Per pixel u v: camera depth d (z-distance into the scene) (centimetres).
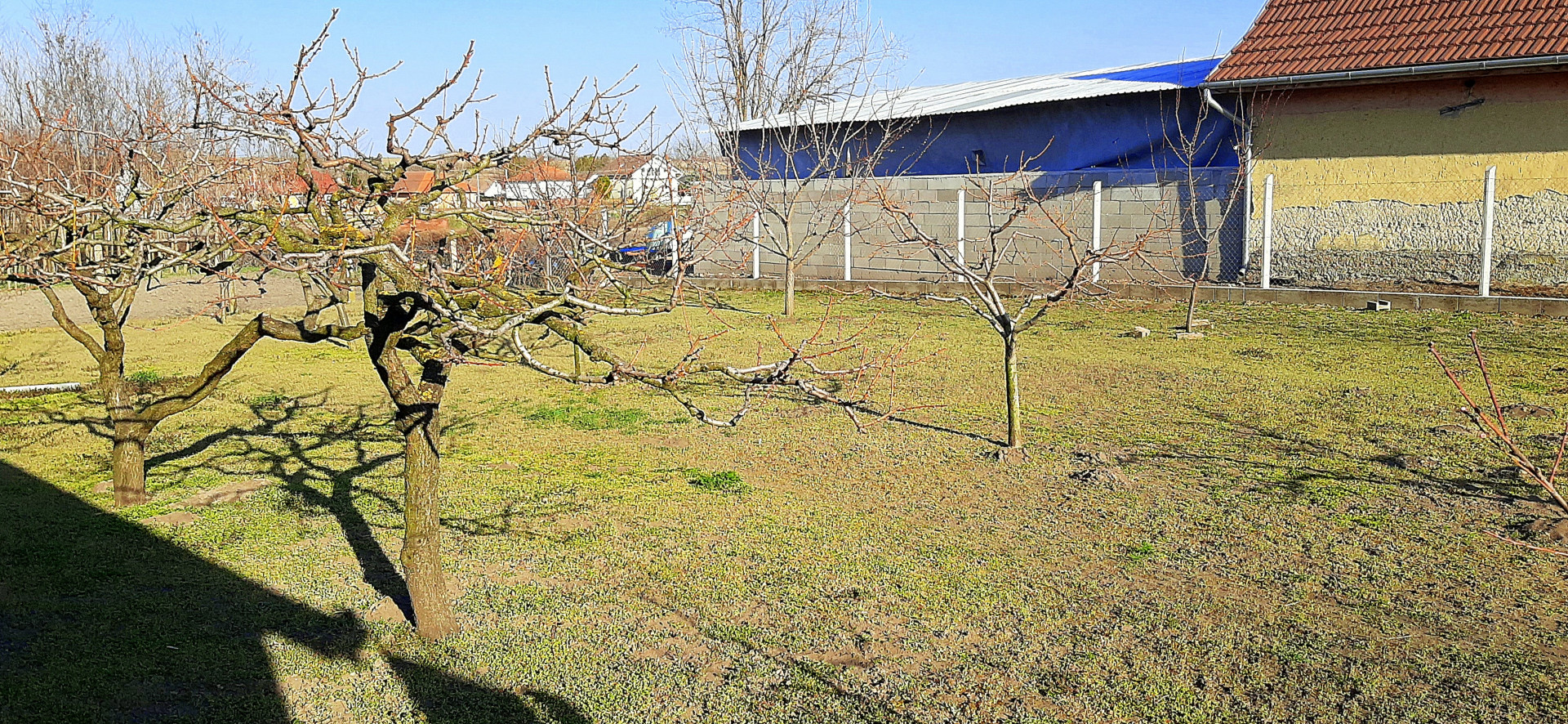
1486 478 679
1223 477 699
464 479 730
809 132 2095
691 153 1733
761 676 450
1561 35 1347
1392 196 1475
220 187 782
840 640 484
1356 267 1511
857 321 1455
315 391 1036
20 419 923
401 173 471
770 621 503
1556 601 502
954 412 896
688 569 566
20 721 410
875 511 653
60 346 1347
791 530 621
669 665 461
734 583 547
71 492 707
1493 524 602
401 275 442
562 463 768
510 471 749
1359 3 1566
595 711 425
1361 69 1434
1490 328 1213
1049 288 1655
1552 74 1351
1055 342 1230
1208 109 1627
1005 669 454
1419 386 942
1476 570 539
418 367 1135
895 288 1777
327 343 1321
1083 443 790
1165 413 876
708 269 2027
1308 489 671
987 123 1981
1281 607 506
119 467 672
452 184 465
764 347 1238
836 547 593
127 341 1379
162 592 541
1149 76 1923
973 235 1777
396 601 530
